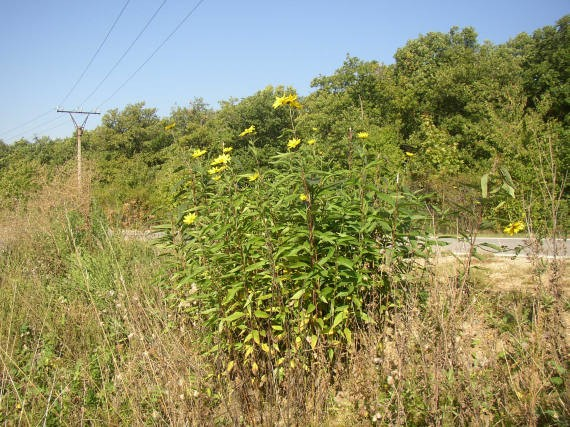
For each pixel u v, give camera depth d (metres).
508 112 13.76
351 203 3.10
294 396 2.71
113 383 3.13
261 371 2.97
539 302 2.83
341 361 3.09
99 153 45.47
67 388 2.91
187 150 4.00
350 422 2.63
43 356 3.52
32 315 4.35
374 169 3.52
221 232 2.88
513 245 8.08
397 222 2.99
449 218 3.25
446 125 26.28
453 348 2.48
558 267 2.93
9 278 5.54
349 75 30.12
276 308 2.87
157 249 5.66
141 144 48.41
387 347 2.83
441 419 2.34
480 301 3.25
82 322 4.06
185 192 3.77
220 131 26.50
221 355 2.98
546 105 18.64
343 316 2.79
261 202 2.97
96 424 2.69
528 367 2.58
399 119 26.58
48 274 5.93
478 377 2.53
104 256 5.39
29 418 2.78
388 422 2.50
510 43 37.34
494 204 2.96
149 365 2.93
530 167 7.18
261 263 2.80
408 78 34.34
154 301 3.92
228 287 3.01
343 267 2.97
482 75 28.05
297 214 2.97
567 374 2.47
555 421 2.31
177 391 2.72
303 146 3.38
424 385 2.50
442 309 2.59
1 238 7.31
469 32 37.19
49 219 7.62
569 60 25.25
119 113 50.16
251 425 2.63
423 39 36.59
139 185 22.84
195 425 2.47
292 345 2.86
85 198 7.86
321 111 28.39
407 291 2.95
